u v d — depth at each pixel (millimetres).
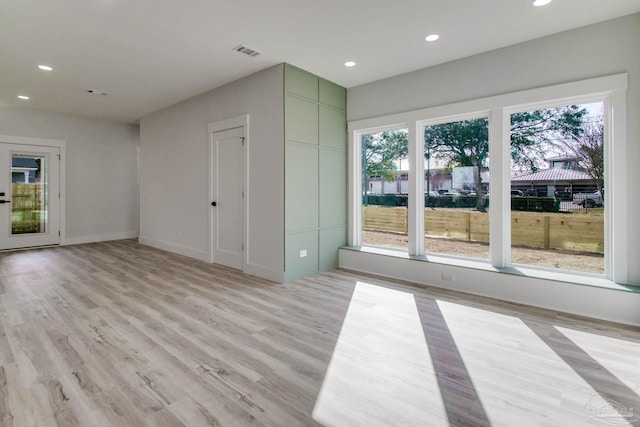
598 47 2967
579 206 3211
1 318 2879
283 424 1607
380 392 1870
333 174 4695
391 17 2891
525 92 3326
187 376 2012
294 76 4055
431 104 3994
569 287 3014
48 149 6395
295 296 3527
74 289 3738
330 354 2299
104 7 2748
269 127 4121
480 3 2666
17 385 1895
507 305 3246
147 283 4000
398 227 4520
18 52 3625
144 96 5297
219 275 4383
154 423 1601
